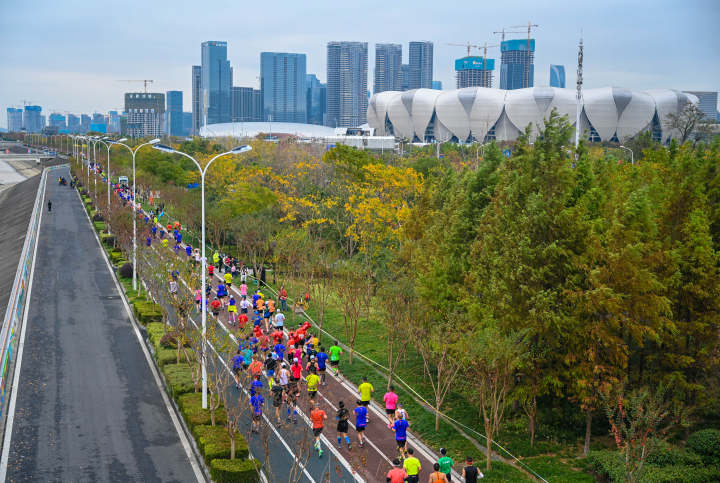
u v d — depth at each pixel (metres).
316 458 28.03
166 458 27.73
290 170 95.44
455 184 44.94
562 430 31.34
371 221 56.00
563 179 30.28
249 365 33.34
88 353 41.16
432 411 33.84
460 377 33.59
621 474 25.20
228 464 25.44
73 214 104.19
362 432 29.44
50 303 53.03
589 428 29.08
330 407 33.84
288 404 31.09
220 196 83.50
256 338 36.69
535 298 29.33
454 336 30.45
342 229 68.69
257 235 63.44
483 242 33.97
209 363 35.94
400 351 36.44
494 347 27.36
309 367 36.41
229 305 46.53
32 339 43.66
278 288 60.28
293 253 57.19
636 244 28.77
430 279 35.59
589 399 28.66
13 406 32.78
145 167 122.12
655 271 30.22
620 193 35.22
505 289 30.27
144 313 46.72
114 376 37.34
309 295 53.91
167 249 54.22
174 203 95.94
